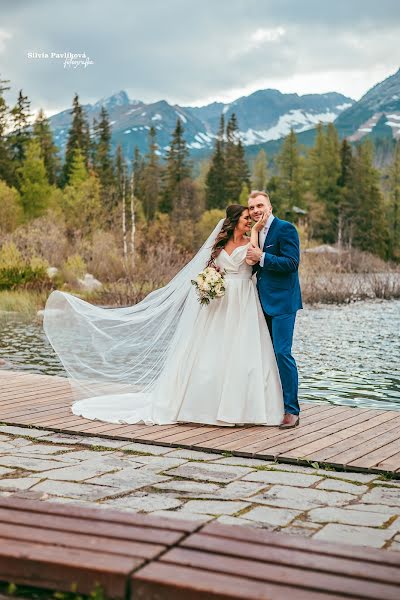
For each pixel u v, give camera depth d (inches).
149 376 256.4
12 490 152.0
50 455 185.8
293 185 3157.0
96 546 98.8
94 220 1776.6
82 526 106.0
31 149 2293.3
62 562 94.0
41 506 114.5
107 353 257.4
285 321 223.1
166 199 2851.9
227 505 144.6
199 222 2379.4
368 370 409.4
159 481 162.2
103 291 836.0
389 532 128.7
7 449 191.6
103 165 2738.7
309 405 258.7
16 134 2512.3
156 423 223.3
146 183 3078.2
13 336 556.7
